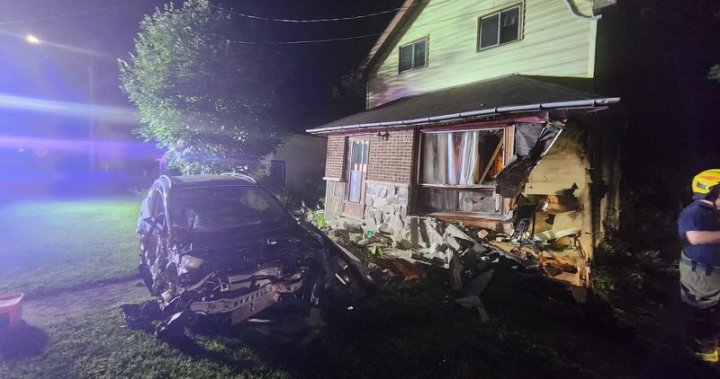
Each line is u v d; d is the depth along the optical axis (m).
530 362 3.77
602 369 3.69
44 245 8.38
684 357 3.88
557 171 6.72
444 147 8.33
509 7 9.43
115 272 6.50
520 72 9.20
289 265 4.73
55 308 5.05
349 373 3.58
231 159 12.89
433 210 8.49
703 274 3.72
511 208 6.88
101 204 15.72
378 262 6.43
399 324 4.53
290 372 3.60
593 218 6.72
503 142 7.14
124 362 3.73
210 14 11.94
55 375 3.54
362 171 10.54
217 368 3.65
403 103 10.85
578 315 4.74
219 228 5.22
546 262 5.82
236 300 4.35
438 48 11.36
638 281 6.00
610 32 8.14
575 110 5.75
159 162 22.22
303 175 19.81
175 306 4.36
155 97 11.37
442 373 3.57
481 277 5.52
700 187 3.82
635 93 9.27
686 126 10.27
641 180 10.41
